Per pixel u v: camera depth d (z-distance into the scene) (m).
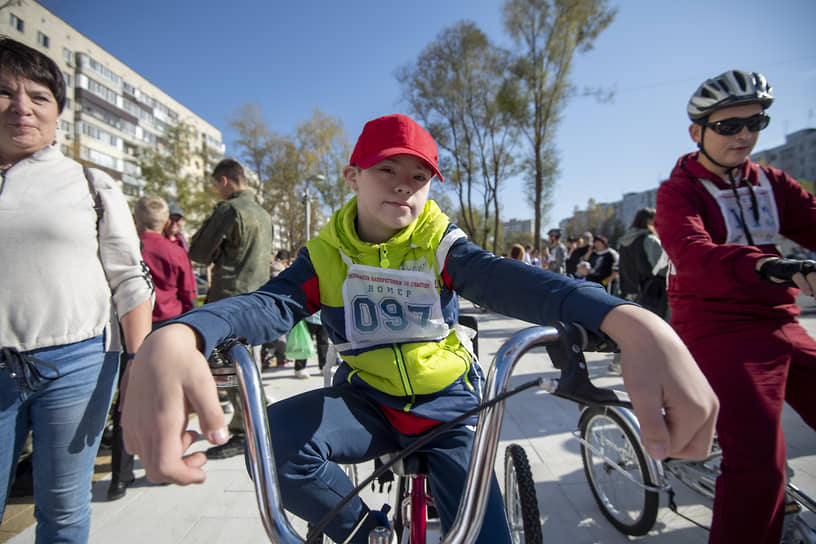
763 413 1.32
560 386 0.63
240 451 3.04
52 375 1.35
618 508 2.13
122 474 2.51
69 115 37.25
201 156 34.44
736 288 1.38
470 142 23.56
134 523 2.29
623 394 0.64
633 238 4.31
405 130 1.10
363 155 1.12
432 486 1.11
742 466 1.31
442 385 1.14
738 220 1.63
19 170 1.40
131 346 1.53
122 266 1.52
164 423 0.56
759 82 1.56
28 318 1.33
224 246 3.35
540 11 18.69
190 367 0.59
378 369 1.13
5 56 1.36
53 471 1.37
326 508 1.00
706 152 1.67
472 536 0.71
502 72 21.16
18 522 2.30
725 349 1.42
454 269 1.05
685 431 0.56
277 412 1.05
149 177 29.92
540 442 3.09
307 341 4.83
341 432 1.06
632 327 0.60
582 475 2.62
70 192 1.44
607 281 6.25
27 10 32.50
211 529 2.22
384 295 1.15
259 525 2.25
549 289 0.75
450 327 1.20
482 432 0.71
